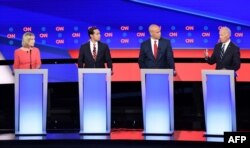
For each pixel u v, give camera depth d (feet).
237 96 57.06
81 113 41.42
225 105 40.32
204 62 55.67
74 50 56.34
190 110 57.72
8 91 58.65
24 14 56.29
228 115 40.29
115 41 56.08
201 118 54.95
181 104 58.13
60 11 56.29
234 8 55.01
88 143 39.09
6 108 58.34
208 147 37.65
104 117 41.55
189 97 58.03
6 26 56.34
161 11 55.67
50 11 56.24
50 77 56.59
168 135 40.98
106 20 56.08
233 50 43.96
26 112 41.50
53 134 42.19
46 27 56.29
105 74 41.16
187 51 55.72
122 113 57.93
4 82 56.70
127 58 56.08
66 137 40.22
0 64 56.70
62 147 39.19
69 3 56.18
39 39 56.29
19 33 56.24
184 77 55.88
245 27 54.95
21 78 41.32
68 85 58.70
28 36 46.21
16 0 56.13
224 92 40.22
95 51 46.03
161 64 46.09
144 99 41.19
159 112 41.14
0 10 56.18
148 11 55.77
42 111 41.50
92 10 56.08
